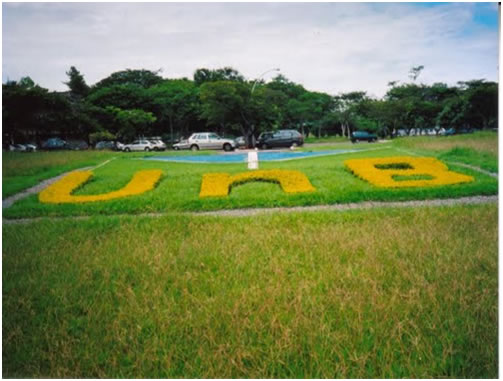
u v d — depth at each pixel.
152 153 24.98
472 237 5.34
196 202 8.63
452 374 2.71
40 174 13.52
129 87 44.31
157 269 4.46
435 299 3.50
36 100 30.48
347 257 4.73
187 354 2.90
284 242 5.42
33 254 5.15
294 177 10.75
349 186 10.05
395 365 2.76
